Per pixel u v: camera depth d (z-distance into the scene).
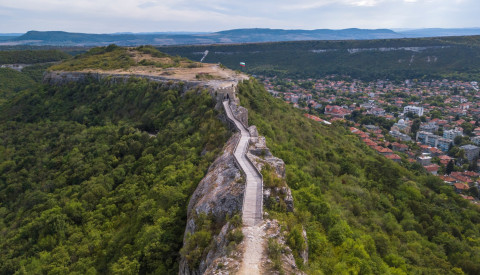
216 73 127.06
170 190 49.34
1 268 49.28
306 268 28.20
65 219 56.44
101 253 47.09
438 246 60.53
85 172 72.44
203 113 78.06
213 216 34.47
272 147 66.44
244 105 86.00
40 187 74.19
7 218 67.31
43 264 46.97
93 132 94.25
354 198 67.00
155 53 182.25
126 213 54.44
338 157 87.94
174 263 37.66
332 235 43.62
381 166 89.69
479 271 54.22
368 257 42.41
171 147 69.50
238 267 25.62
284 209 34.69
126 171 70.38
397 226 62.38
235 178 38.56
